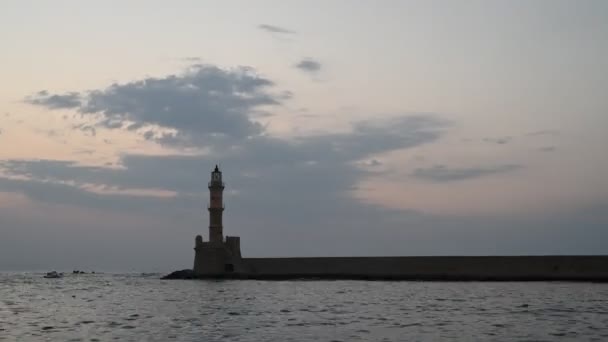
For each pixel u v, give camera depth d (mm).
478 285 97750
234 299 71500
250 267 127875
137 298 75938
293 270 126438
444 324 46344
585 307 57844
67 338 40375
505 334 41156
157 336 41031
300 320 49344
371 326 45500
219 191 124500
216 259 125312
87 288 105688
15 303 69562
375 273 122812
